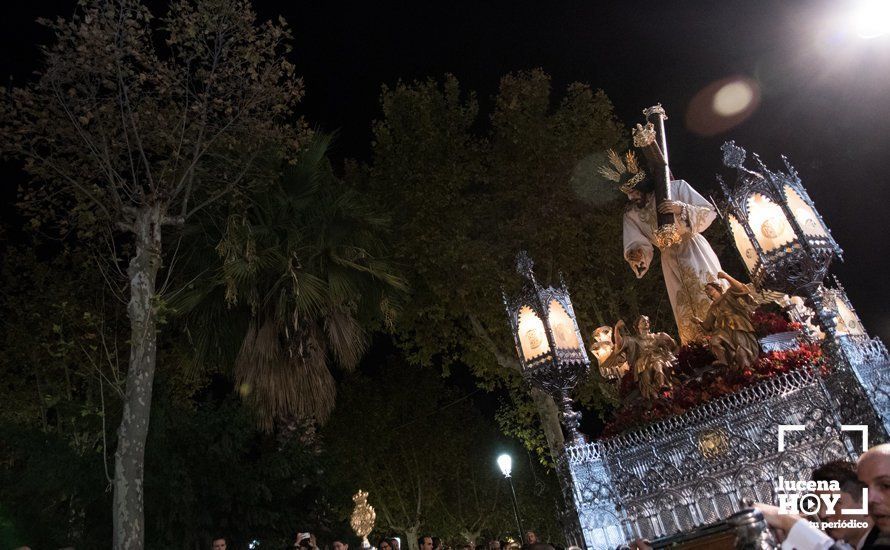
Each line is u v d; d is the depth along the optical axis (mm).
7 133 11766
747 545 2641
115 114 12359
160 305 11234
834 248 6922
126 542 9773
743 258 8094
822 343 6828
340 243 14875
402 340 21438
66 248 13266
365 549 9219
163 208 12297
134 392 10664
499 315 19141
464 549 12625
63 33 12367
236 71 12891
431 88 21125
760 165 7270
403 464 34406
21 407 17625
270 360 12758
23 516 10859
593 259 19953
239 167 13859
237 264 12695
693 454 7363
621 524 7730
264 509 12078
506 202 20312
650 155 10211
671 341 8898
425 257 19391
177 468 11242
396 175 20297
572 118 20297
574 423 8742
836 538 2959
